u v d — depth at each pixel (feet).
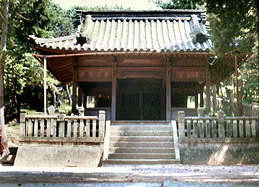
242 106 45.91
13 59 56.08
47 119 33.96
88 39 44.57
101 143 33.40
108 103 56.44
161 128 37.91
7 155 37.91
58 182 20.77
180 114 34.45
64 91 95.96
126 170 28.07
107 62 44.37
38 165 32.89
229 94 60.90
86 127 33.78
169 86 43.70
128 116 55.47
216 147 33.91
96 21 52.65
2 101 39.96
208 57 41.86
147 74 44.62
